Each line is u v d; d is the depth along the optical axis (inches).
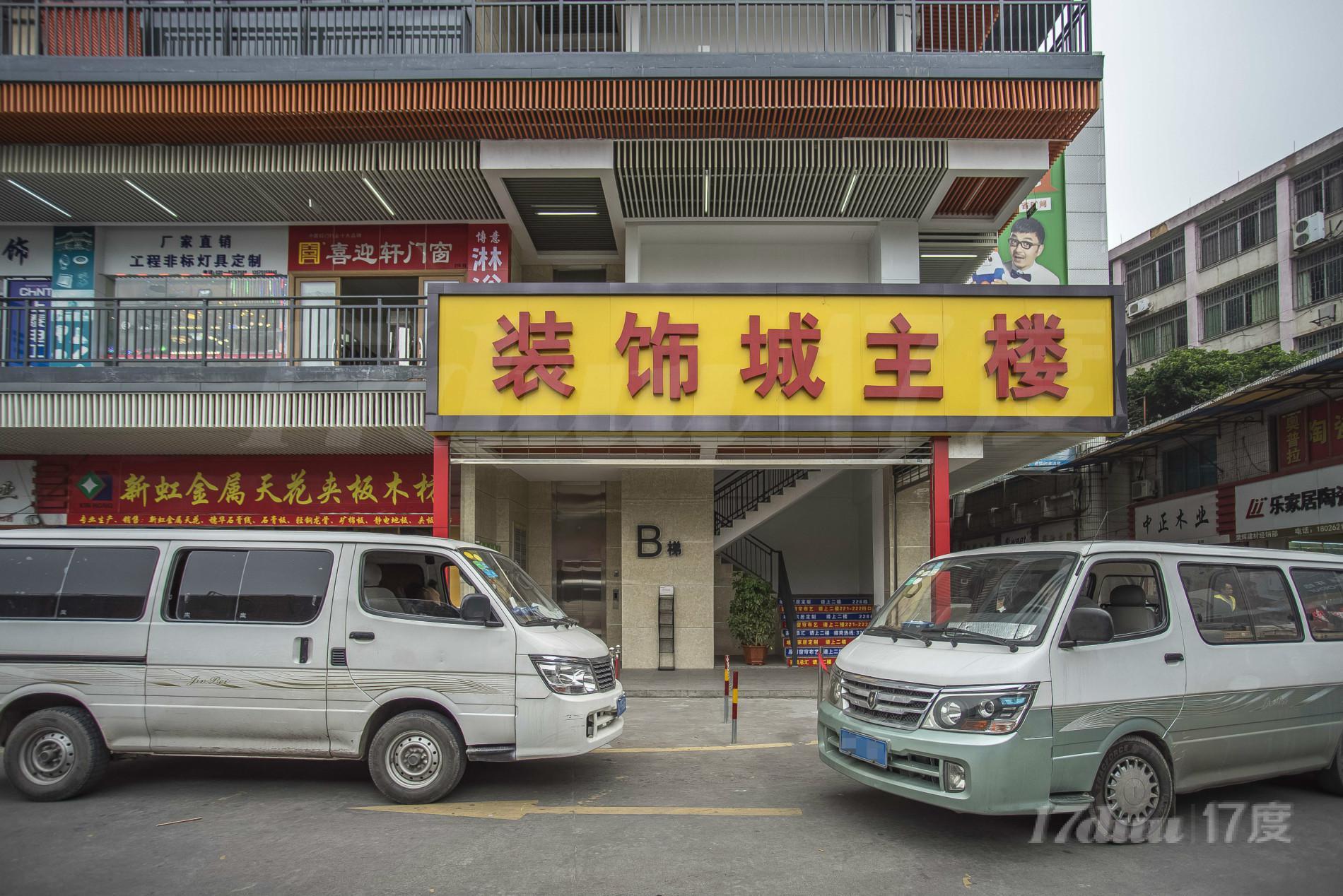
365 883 172.6
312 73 416.2
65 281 505.0
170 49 463.8
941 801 185.8
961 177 458.0
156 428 441.4
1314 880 177.0
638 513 544.4
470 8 447.2
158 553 241.4
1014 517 1024.9
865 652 223.5
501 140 444.5
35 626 236.8
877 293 418.6
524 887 170.6
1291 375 548.1
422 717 229.9
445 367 414.9
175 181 456.1
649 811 224.7
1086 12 449.1
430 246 511.5
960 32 510.3
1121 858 190.2
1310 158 977.5
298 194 473.7
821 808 229.1
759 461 431.5
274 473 518.6
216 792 242.1
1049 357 416.8
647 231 518.0
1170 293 1202.6
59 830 206.8
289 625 234.5
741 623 564.1
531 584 276.2
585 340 415.5
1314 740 232.2
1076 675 194.9
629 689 454.3
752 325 416.2
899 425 412.5
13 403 438.3
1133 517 836.0
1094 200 940.0
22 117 416.8
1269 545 633.0
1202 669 213.5
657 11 498.0
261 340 503.5
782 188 468.8
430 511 514.0
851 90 417.4
